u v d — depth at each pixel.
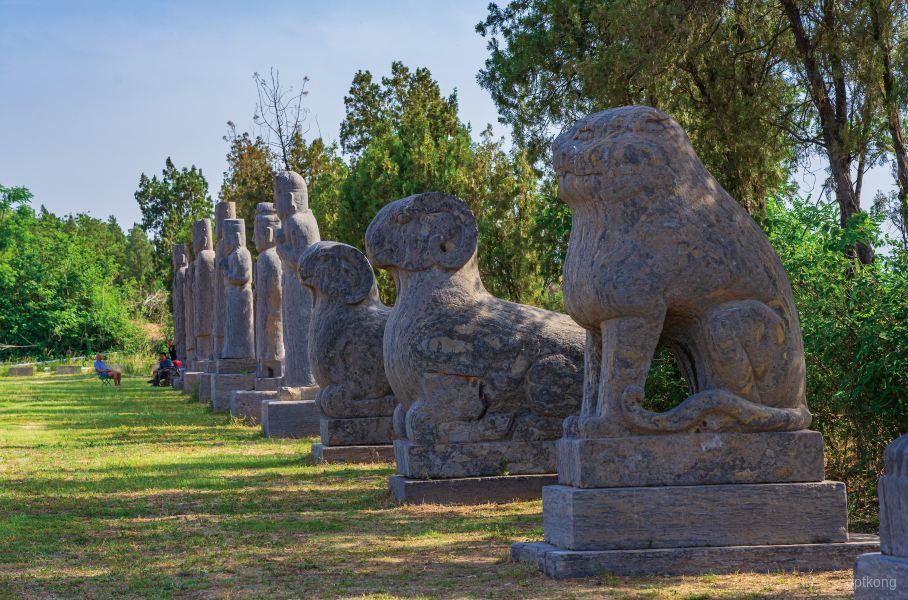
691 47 14.42
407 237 10.80
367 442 14.17
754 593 5.93
